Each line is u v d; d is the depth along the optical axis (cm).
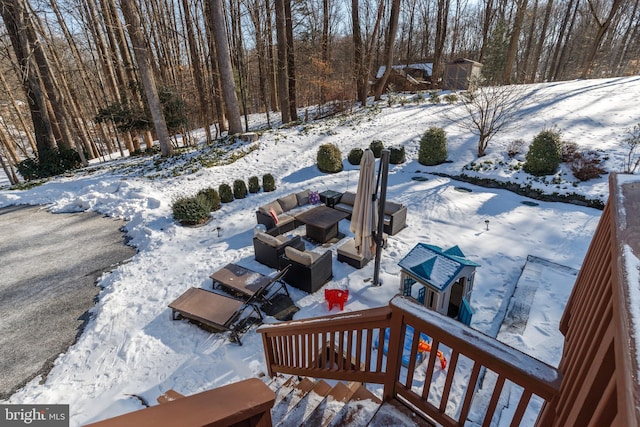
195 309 550
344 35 2722
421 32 3334
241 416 130
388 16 2367
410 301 213
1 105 2003
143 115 1700
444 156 1182
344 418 238
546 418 156
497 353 166
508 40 2136
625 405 56
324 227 761
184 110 1805
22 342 560
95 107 2180
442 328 186
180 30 1945
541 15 3138
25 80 1598
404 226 851
